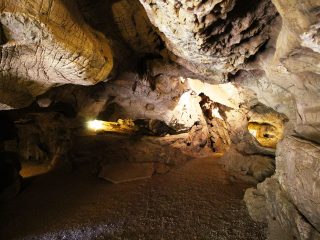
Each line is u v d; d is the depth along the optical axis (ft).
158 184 24.48
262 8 10.48
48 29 10.47
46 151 35.99
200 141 33.94
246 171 23.93
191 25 9.91
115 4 16.46
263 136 25.72
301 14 6.97
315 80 11.03
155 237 16.39
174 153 31.48
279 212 14.12
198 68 18.29
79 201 22.16
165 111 34.24
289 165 13.38
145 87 28.02
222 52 12.82
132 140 35.01
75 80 15.33
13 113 26.96
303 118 13.92
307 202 11.32
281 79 13.73
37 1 9.84
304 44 8.06
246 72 16.81
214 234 16.16
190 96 32.96
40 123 34.63
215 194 21.34
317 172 10.55
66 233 17.48
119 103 33.37
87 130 38.37
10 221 19.53
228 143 31.63
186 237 16.16
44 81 14.64
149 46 21.35
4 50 10.61
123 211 19.86
